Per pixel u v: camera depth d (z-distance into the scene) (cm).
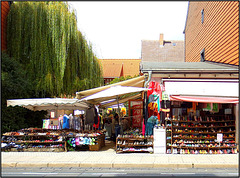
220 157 975
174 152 1069
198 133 1107
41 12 1655
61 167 846
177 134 1112
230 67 1304
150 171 772
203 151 1077
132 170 791
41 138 1196
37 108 1490
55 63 1623
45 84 1588
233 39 1391
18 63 1562
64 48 1627
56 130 1299
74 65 1773
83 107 1489
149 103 1185
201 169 811
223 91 1113
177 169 812
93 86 1945
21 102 1198
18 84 1422
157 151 1068
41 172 749
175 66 1367
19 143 1166
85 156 1004
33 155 1030
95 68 1991
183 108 1198
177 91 1104
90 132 1242
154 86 1170
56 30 1631
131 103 1577
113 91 1120
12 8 1725
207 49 1859
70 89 1759
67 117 1520
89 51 1884
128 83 1295
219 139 1068
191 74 1255
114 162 873
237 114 1107
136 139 1095
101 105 1698
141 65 1442
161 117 1184
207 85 1138
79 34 1858
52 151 1139
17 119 1533
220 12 1602
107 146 1358
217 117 1142
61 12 1666
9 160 909
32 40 1630
